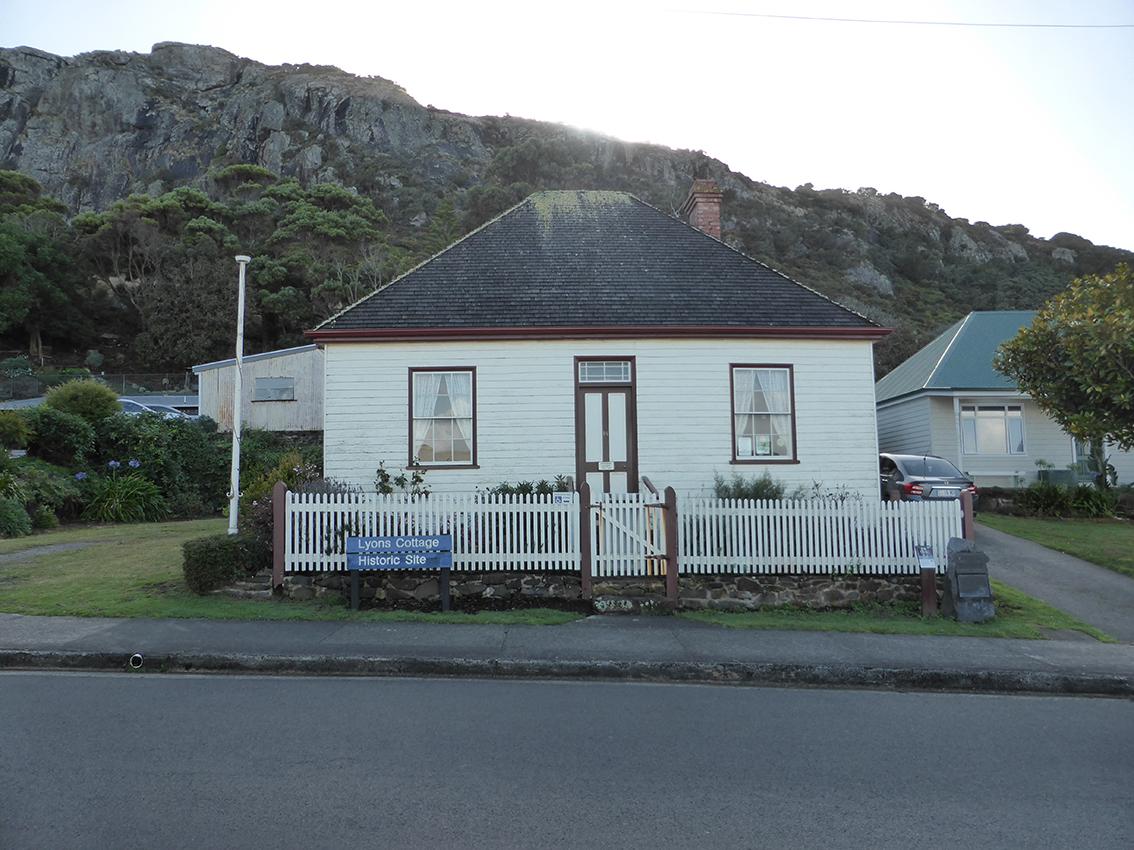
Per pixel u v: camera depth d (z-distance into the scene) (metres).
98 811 4.43
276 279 52.50
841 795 4.95
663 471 14.03
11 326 50.22
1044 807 4.82
